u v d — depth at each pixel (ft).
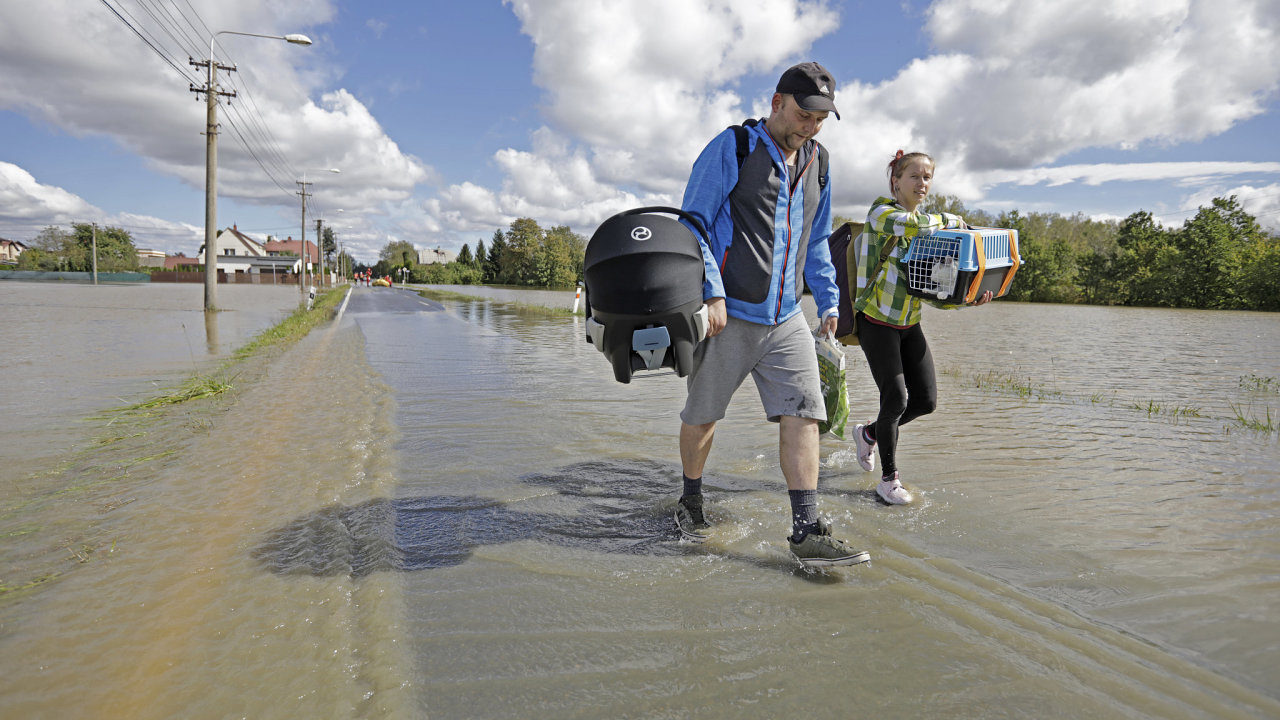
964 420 16.21
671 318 7.18
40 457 12.37
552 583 7.41
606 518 9.50
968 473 11.69
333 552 7.97
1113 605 6.88
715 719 5.06
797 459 8.18
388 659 5.74
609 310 7.17
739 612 6.78
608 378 22.95
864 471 11.98
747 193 8.05
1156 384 22.81
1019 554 8.18
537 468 11.90
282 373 24.20
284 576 7.34
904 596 7.11
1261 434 14.67
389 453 12.71
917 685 5.50
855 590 7.27
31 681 5.37
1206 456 12.80
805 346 8.46
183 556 7.85
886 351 10.17
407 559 8.01
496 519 9.38
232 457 12.31
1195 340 45.68
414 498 10.21
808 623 6.55
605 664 5.81
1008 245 9.85
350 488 10.53
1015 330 55.06
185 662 5.67
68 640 5.99
